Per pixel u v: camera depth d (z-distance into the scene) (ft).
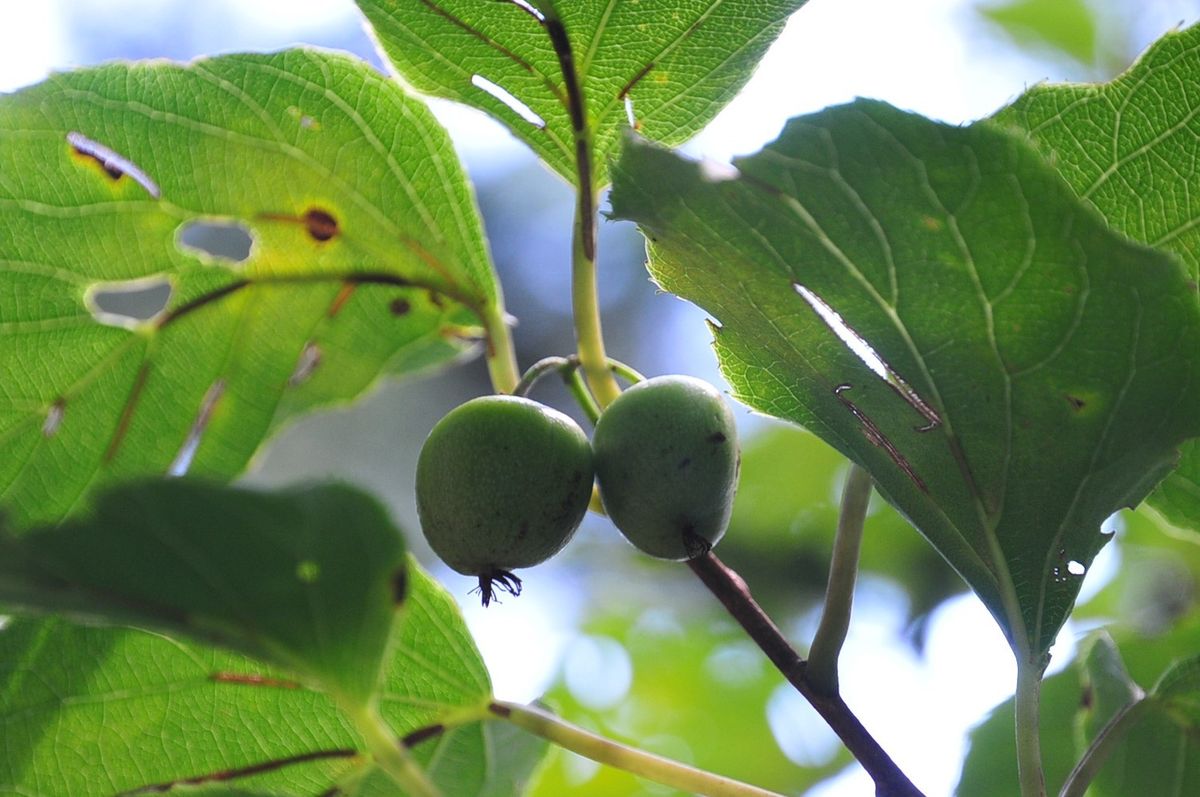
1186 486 1.60
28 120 1.64
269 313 1.69
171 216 1.67
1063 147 1.57
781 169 1.44
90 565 1.37
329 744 1.58
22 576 1.37
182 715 1.58
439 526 1.57
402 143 1.66
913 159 1.43
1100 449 1.48
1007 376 1.47
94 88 1.64
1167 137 1.56
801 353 1.51
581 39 1.61
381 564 1.39
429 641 1.58
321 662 1.40
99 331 1.68
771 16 1.60
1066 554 1.50
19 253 1.66
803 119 1.43
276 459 3.32
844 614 1.51
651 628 2.22
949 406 1.49
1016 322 1.46
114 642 1.57
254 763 1.58
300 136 1.66
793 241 1.46
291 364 1.70
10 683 1.57
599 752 1.55
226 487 1.37
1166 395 1.46
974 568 1.51
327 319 1.70
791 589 2.29
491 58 1.62
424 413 3.51
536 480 1.56
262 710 1.58
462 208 1.68
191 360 1.69
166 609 1.39
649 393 1.57
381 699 1.58
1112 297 1.44
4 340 1.67
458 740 1.58
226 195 1.67
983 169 1.43
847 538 1.52
